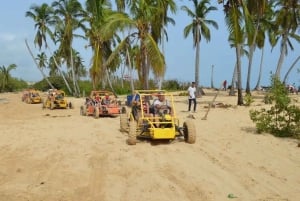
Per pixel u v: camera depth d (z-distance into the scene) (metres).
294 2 36.72
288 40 49.69
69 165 10.33
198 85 43.97
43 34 54.75
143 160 10.36
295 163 9.80
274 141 12.42
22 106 35.94
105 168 9.84
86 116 22.73
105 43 43.66
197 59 44.16
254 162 9.95
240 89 26.14
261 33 40.94
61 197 7.93
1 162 11.02
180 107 25.77
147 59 28.97
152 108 12.86
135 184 8.45
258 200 7.31
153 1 29.84
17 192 8.34
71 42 52.56
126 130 15.09
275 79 13.70
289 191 7.79
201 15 44.06
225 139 12.96
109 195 7.86
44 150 12.34
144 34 28.22
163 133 12.01
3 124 19.73
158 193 7.82
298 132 13.21
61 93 31.48
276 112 13.64
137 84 56.44
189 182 8.40
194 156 10.69
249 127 15.41
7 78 108.25
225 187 8.05
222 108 23.89
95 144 12.90
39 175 9.58
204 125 16.27
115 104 22.44
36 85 91.25
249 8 27.66
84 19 46.94
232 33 25.38
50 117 23.30
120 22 27.30
